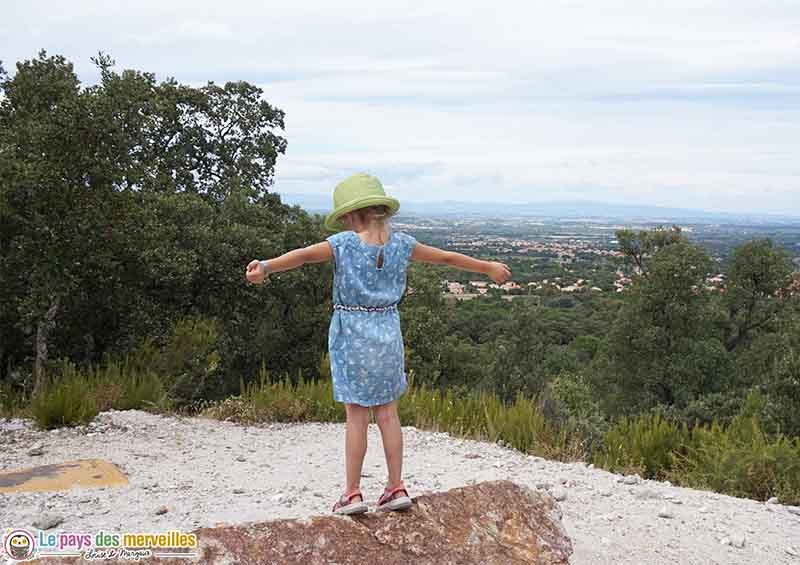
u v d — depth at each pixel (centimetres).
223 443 759
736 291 3638
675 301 3384
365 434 387
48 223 1087
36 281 1118
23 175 1044
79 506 490
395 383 385
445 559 378
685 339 3381
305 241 2138
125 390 939
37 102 1216
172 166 2156
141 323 1579
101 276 1377
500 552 397
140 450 704
